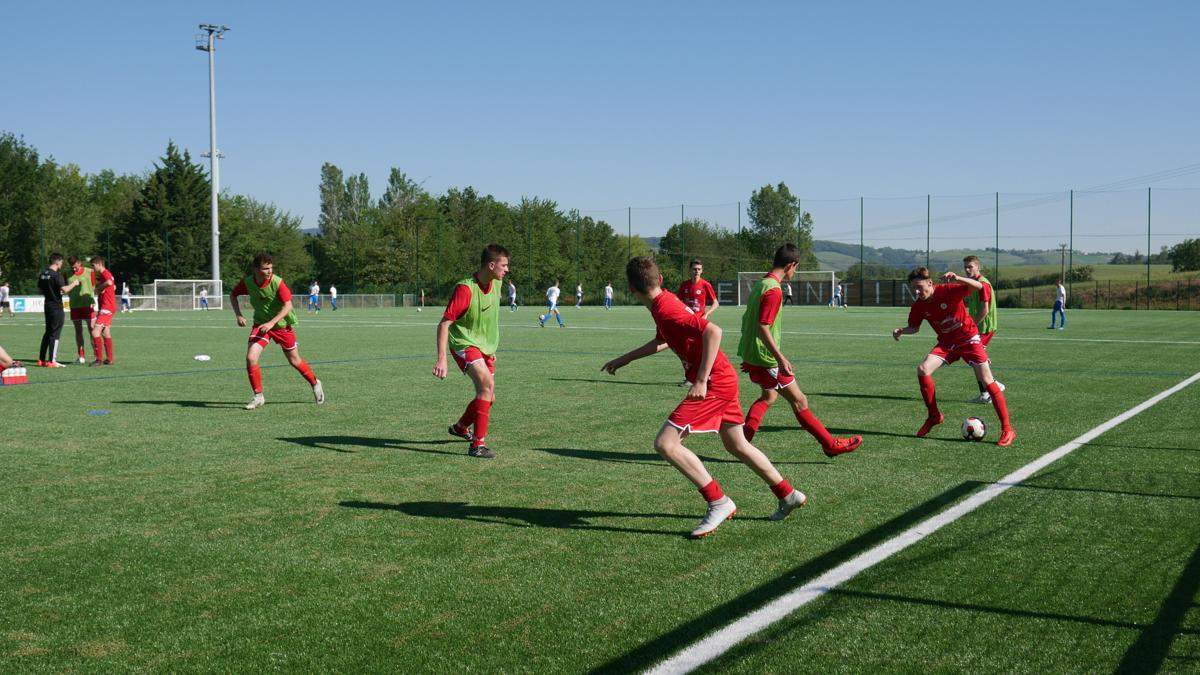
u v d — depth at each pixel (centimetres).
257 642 340
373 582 409
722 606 375
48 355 1493
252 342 983
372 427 862
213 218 4909
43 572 423
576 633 348
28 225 6588
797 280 6359
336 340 2238
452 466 674
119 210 7956
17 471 653
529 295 6606
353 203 11156
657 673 311
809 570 421
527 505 553
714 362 485
